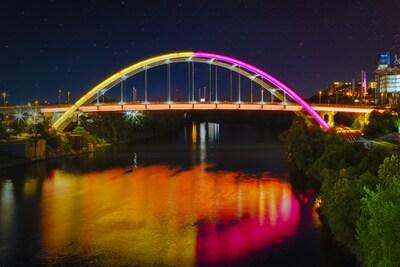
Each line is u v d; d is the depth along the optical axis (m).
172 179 78.12
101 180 77.44
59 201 60.75
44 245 42.38
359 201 35.91
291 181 74.25
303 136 84.56
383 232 24.55
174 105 147.75
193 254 39.94
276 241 42.94
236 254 39.81
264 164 96.25
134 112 180.25
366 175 37.16
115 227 48.03
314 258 38.47
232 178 78.19
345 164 58.09
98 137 146.62
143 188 69.81
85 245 42.31
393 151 64.75
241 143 155.25
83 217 52.12
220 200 60.38
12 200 61.31
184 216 52.19
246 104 148.75
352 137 108.94
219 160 104.44
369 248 27.44
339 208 37.53
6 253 40.34
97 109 142.50
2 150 98.75
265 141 165.25
